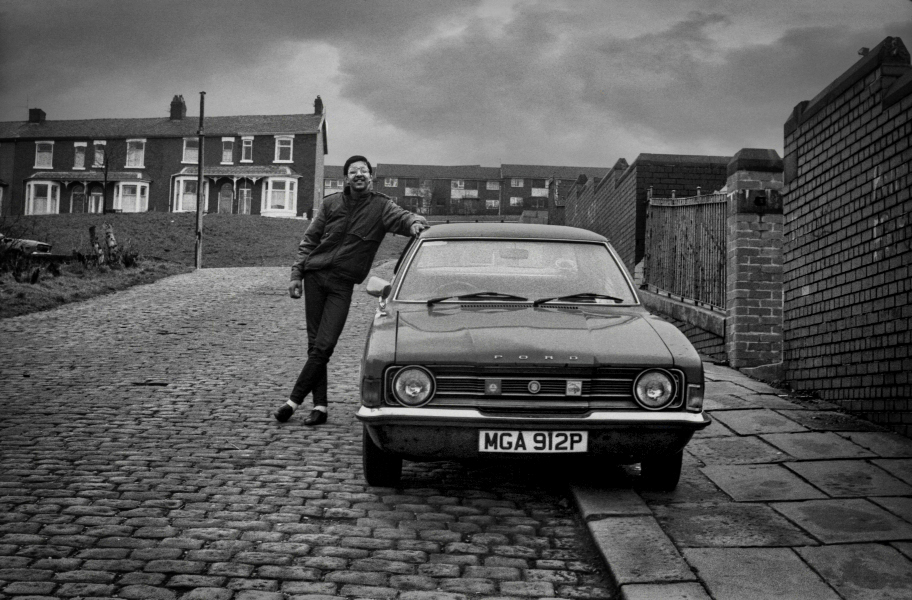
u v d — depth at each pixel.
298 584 3.49
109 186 57.47
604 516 4.23
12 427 6.11
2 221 25.20
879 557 3.71
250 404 7.19
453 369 4.27
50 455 5.38
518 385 4.25
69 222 42.97
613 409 4.25
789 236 7.80
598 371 4.29
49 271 18.97
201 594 3.35
